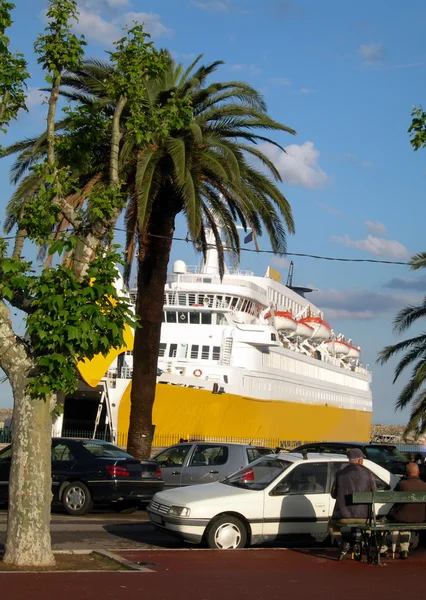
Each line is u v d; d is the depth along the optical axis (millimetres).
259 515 12148
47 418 9758
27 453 9648
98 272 9625
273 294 55656
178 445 18781
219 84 21969
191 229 19484
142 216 19422
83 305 9391
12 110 11180
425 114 13102
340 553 10789
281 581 9219
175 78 22344
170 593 8312
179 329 45844
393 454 17906
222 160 20500
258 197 21969
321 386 62156
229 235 22172
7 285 9594
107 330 9742
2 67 10805
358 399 75500
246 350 45938
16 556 9570
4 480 17094
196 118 21688
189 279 46750
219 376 44094
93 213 10359
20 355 9797
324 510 12430
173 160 19594
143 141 12320
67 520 15875
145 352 22031
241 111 21812
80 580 8766
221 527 11961
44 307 9445
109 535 13883
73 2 10875
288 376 53344
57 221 10391
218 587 8727
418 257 26781
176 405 38906
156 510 12484
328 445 18125
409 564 10688
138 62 11281
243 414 44969
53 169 10680
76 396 38250
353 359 77688
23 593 8008
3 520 15609
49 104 10953
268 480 12656
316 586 9000
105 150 19969
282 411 51719
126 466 16922
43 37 10875
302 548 12156
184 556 10711
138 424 21891
